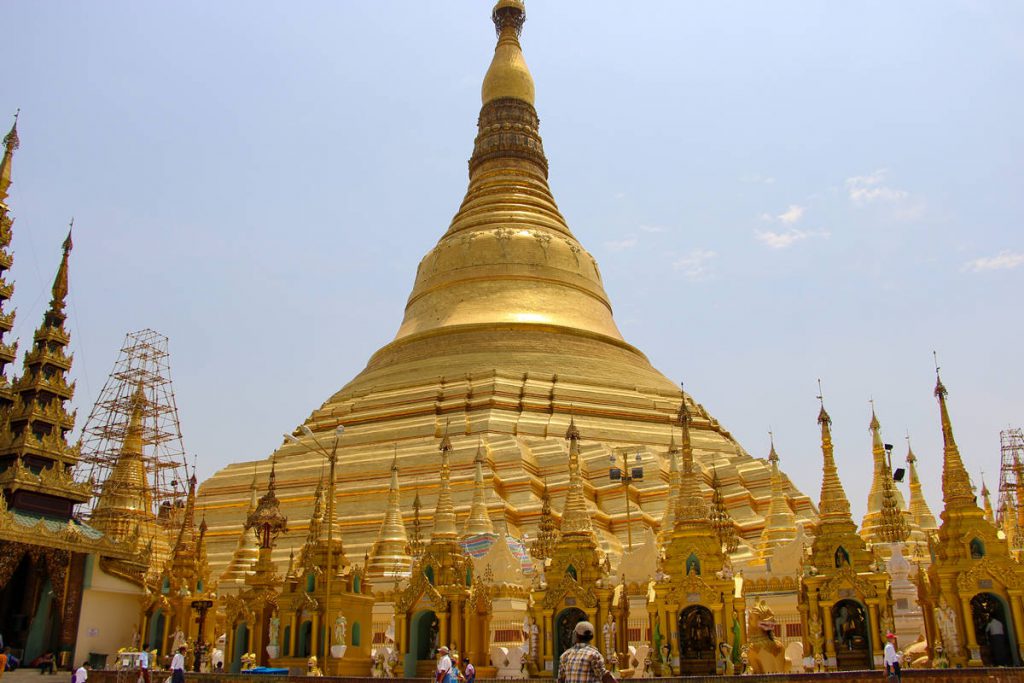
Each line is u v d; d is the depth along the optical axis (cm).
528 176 10200
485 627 4806
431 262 9612
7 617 5425
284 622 5009
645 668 4084
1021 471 7150
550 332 8706
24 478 5403
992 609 3850
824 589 4109
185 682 4106
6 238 6078
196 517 7719
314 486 7519
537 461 7306
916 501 6875
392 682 3650
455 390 8056
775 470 6097
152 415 9144
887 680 3181
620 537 6725
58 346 5975
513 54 10788
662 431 8075
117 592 5731
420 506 6856
